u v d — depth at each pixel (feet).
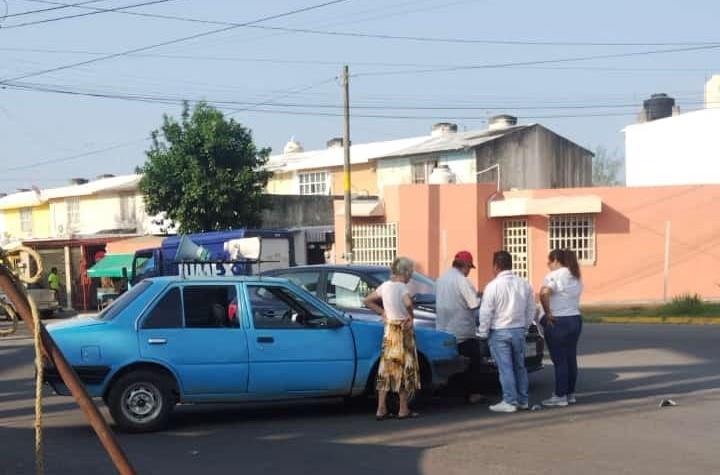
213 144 110.22
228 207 111.24
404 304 31.94
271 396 31.63
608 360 47.67
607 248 90.07
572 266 33.99
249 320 31.50
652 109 146.41
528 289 33.50
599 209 88.22
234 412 34.83
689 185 88.89
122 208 150.10
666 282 85.87
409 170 124.47
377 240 97.91
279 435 29.89
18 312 13.20
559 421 31.09
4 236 157.99
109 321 30.68
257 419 33.09
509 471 24.12
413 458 25.93
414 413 32.58
